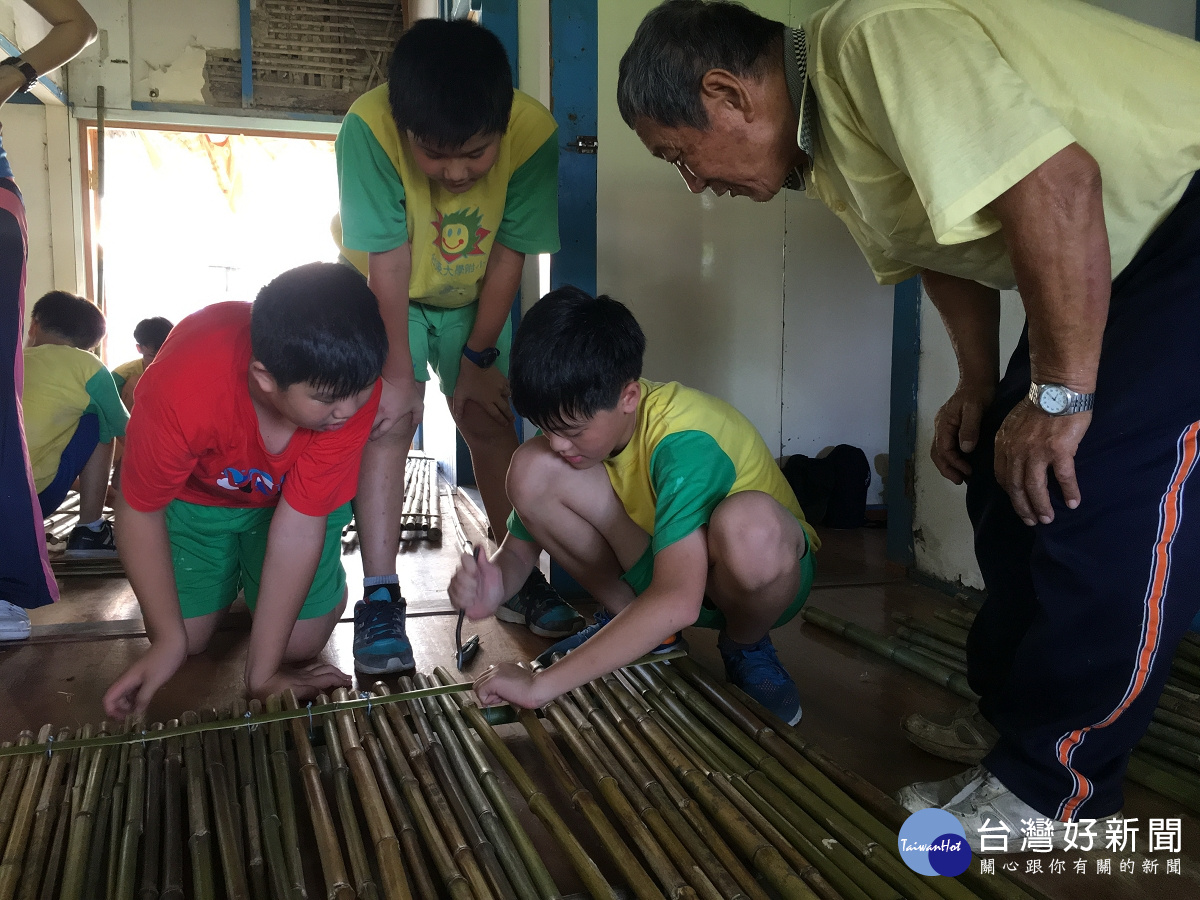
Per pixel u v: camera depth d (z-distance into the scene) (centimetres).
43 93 542
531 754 134
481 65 149
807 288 325
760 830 105
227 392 137
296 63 611
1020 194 90
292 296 119
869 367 334
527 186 189
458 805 109
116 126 590
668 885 94
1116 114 96
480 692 126
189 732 129
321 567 168
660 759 123
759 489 151
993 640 128
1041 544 104
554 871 104
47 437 240
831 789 112
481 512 361
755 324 321
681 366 313
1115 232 103
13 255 170
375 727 135
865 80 99
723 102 108
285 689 145
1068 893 100
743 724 131
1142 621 99
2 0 457
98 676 165
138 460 135
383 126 169
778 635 193
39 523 176
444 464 489
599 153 297
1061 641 102
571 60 231
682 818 107
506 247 196
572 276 236
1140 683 100
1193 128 96
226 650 180
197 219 824
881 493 340
